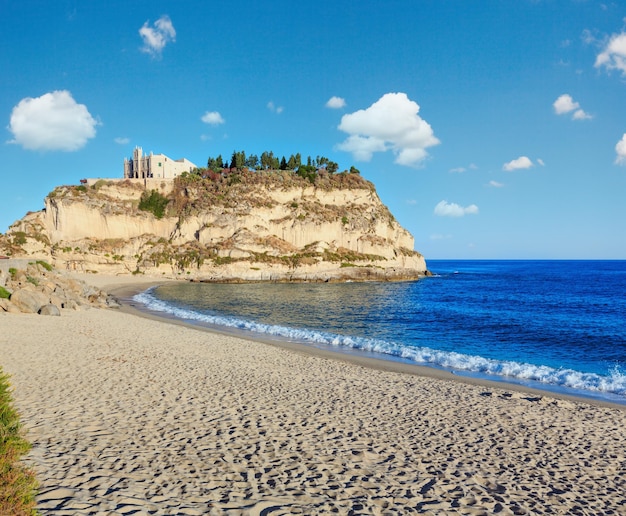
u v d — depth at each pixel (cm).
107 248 10469
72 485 650
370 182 13700
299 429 1027
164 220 11475
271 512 632
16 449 662
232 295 6544
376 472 812
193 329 2877
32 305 2927
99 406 1088
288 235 11394
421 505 695
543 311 4650
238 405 1197
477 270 19275
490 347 2708
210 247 10575
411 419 1166
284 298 6122
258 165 13700
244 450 873
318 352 2308
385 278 10944
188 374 1542
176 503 631
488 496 744
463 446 983
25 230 10144
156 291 7094
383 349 2445
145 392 1258
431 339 2967
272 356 2052
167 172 12688
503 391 1547
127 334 2411
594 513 707
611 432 1134
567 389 1700
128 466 748
